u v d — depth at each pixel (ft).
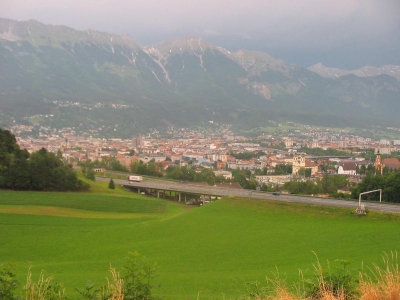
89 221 262.47
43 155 412.98
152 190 454.81
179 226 233.76
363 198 332.60
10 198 318.45
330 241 181.78
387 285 51.13
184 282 123.95
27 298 48.60
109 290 53.21
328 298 50.37
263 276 127.95
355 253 156.66
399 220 221.46
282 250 171.63
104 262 160.97
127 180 504.43
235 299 78.07
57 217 268.21
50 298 50.01
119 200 355.15
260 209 271.90
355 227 209.67
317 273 56.49
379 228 202.69
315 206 259.19
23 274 136.56
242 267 148.36
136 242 199.62
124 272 56.44
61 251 184.75
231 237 202.28
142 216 297.12
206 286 118.21
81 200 338.75
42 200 322.14
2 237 208.44
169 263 158.40
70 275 135.23
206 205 293.43
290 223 233.35
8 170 365.81
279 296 55.06
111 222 263.70
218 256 167.43
